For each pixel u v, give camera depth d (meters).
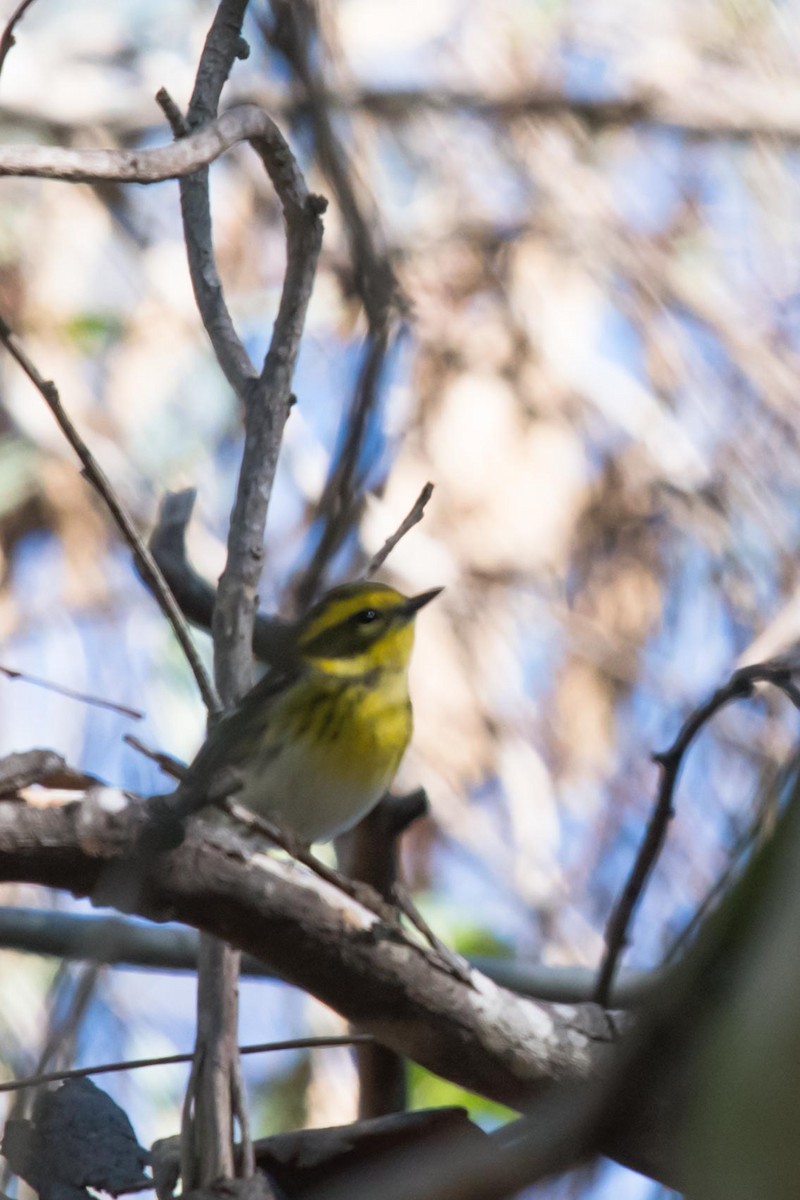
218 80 6.70
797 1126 1.88
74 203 14.41
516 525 13.13
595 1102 2.18
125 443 13.49
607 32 15.71
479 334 13.62
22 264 14.15
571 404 13.55
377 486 11.20
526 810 12.22
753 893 1.99
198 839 4.59
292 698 8.51
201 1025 5.49
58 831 4.33
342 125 10.34
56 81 16.52
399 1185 2.46
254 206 14.02
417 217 14.20
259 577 6.36
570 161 14.74
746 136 15.20
